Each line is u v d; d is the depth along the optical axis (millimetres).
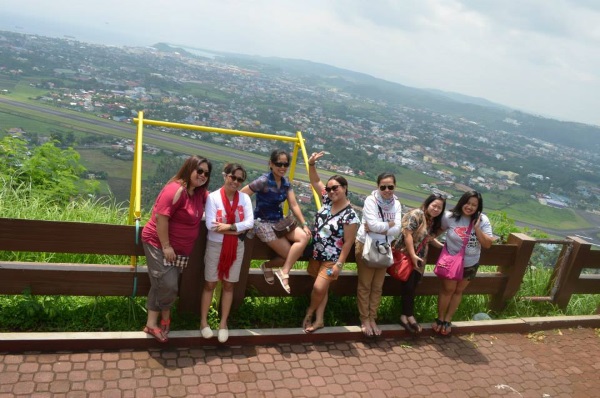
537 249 5988
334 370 3342
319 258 3629
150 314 3150
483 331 4348
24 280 3107
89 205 5047
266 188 3523
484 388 3484
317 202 4082
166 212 2914
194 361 3117
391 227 3619
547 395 3549
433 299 4652
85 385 2695
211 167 3029
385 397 3148
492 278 4703
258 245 3684
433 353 3852
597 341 4590
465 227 3945
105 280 3275
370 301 3889
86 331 3184
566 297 5082
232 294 3434
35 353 2879
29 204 4641
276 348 3473
